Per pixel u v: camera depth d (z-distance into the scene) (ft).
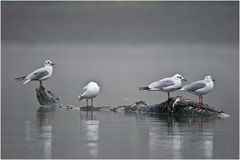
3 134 70.59
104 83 145.69
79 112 89.97
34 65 219.41
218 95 117.50
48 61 98.37
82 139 68.03
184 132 72.84
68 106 95.25
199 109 86.12
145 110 89.51
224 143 66.33
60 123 79.10
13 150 62.39
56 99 98.32
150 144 65.62
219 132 72.90
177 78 88.17
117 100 107.65
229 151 62.64
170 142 66.80
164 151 62.44
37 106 96.84
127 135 70.69
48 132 72.18
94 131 73.20
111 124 78.59
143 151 62.34
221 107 97.45
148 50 447.42
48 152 61.72
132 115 87.04
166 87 87.51
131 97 112.88
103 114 88.07
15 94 116.47
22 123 78.74
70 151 62.13
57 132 72.23
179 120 82.33
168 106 87.56
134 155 60.70
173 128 75.66
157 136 70.18
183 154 61.26
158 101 106.83
